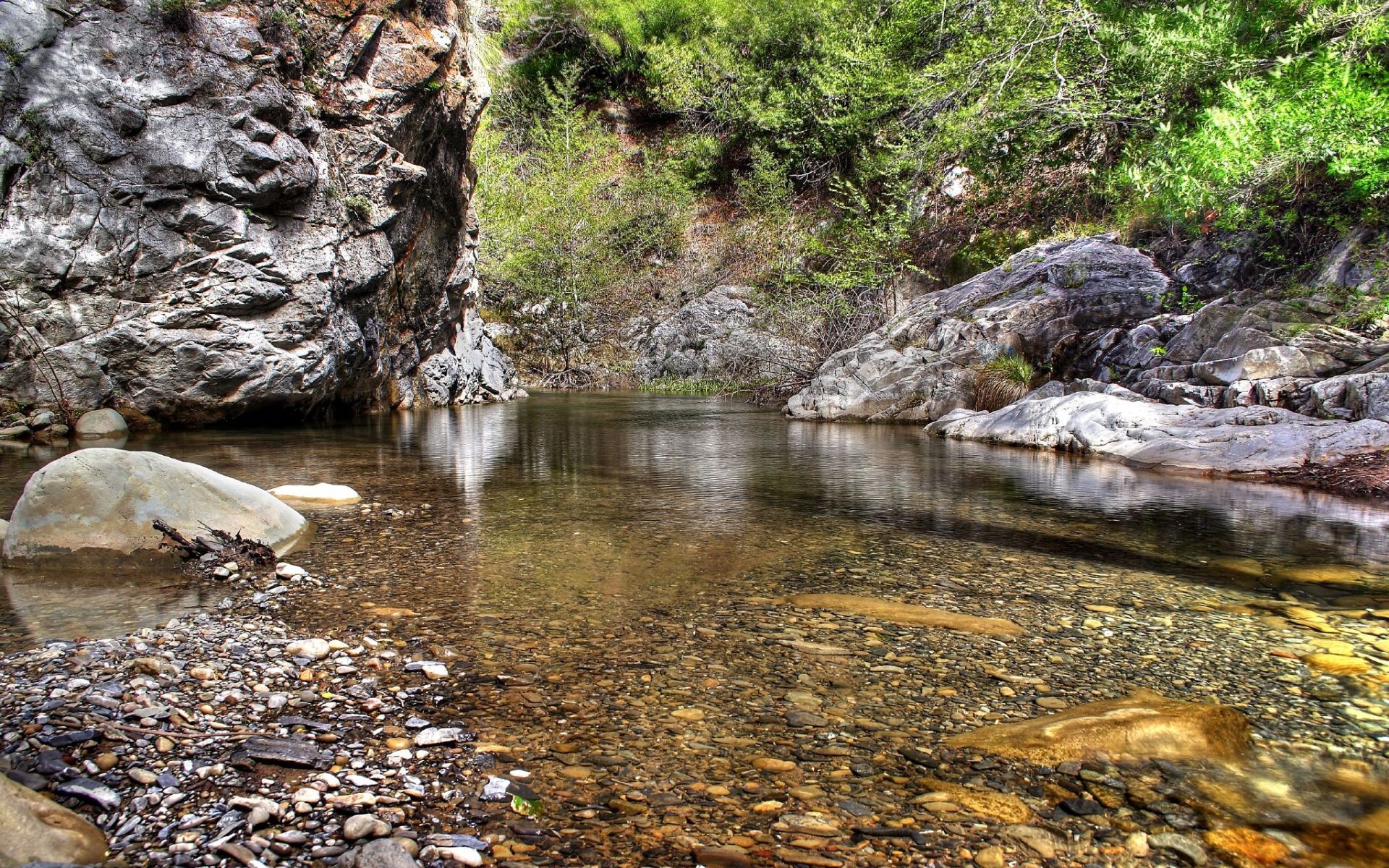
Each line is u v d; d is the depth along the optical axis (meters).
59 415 8.12
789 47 21.61
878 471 6.59
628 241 21.48
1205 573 3.67
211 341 8.52
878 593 3.32
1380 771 1.94
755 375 16.09
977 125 13.98
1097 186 14.20
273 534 3.88
